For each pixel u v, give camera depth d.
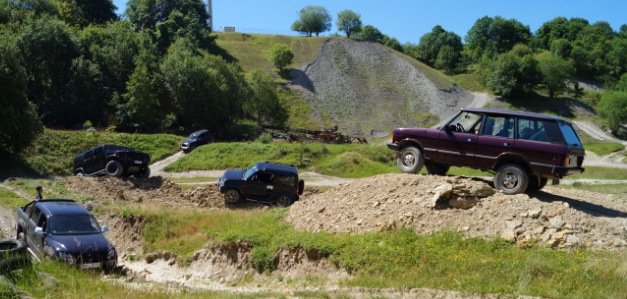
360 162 39.59
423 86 106.12
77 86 58.84
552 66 107.56
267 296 10.20
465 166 13.29
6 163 36.91
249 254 13.21
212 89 66.69
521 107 101.69
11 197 21.81
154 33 105.25
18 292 8.52
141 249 16.38
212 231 15.53
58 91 58.00
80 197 21.91
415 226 12.18
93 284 9.95
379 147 45.53
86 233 13.55
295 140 59.97
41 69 58.81
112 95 62.06
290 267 12.37
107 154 28.20
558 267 9.82
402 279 10.20
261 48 119.50
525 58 107.81
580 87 119.62
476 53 150.25
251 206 23.08
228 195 23.16
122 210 18.73
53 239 12.93
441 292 9.52
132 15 126.44
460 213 12.13
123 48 69.00
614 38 162.75
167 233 16.77
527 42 166.50
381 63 115.69
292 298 9.95
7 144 36.81
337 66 110.06
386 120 89.12
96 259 12.83
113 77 66.69
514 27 165.88
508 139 12.60
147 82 60.53
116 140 46.84
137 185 26.72
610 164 44.06
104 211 19.19
